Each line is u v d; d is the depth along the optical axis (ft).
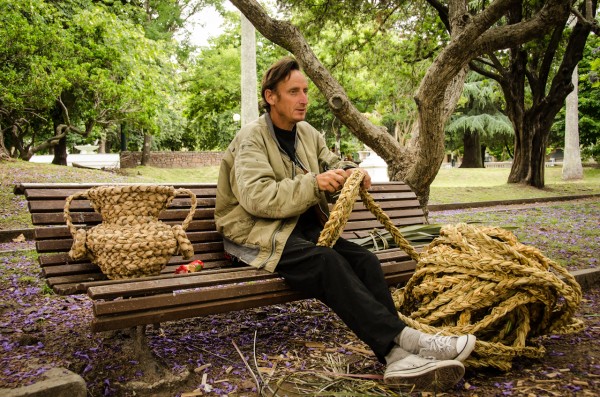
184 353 9.91
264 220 9.52
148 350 8.67
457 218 33.53
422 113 18.10
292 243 9.06
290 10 32.99
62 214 9.37
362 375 8.61
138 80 54.44
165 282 7.99
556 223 29.86
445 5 36.65
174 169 79.77
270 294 8.93
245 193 9.23
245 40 41.81
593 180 73.56
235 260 10.60
